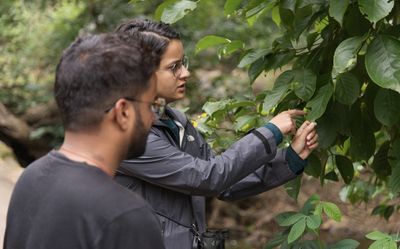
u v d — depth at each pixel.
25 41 8.07
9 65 7.90
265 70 2.31
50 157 1.38
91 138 1.35
